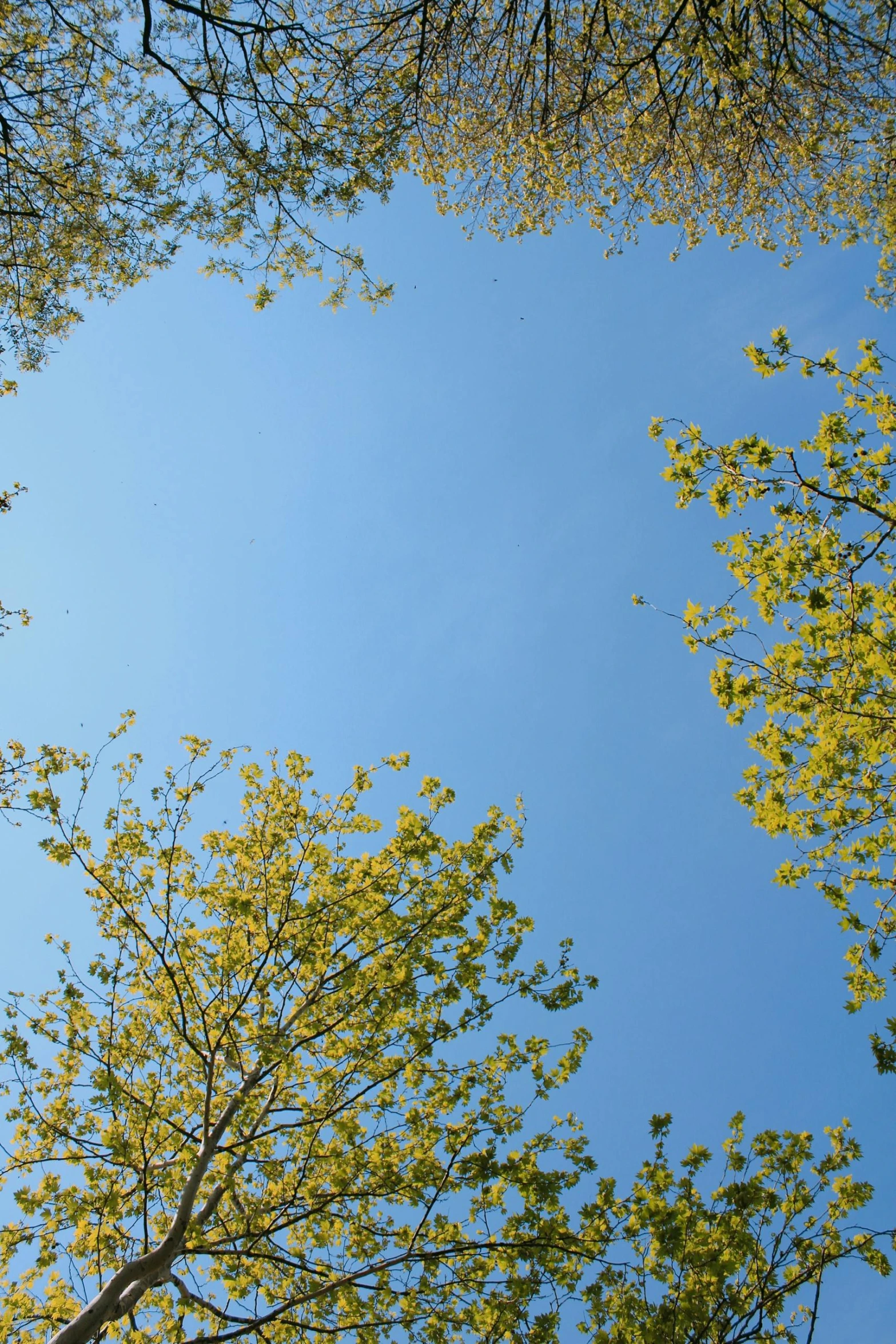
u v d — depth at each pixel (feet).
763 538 20.25
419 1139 19.79
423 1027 21.81
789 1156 17.49
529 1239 16.96
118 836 22.02
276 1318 16.29
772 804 21.04
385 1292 16.79
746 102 27.22
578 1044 20.27
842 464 18.43
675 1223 16.19
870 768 19.66
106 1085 17.38
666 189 32.94
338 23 23.36
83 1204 16.81
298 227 23.25
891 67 25.71
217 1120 20.15
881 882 19.74
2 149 20.75
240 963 21.56
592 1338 15.70
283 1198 19.71
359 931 22.39
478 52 26.66
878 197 31.22
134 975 21.49
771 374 18.74
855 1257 15.12
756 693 20.72
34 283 23.52
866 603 18.22
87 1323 14.34
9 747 21.33
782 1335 15.02
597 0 25.49
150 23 17.51
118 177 22.04
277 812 24.35
